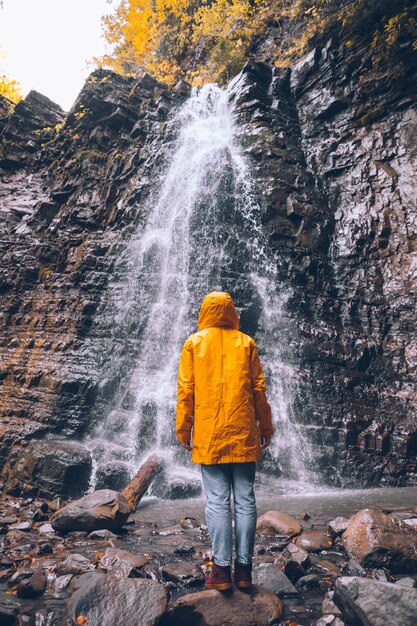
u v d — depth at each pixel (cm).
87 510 444
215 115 1405
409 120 1132
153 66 2320
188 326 961
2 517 526
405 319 984
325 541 382
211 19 1977
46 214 1313
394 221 1070
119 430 870
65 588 298
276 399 882
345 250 1096
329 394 884
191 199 1174
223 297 301
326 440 832
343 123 1245
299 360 920
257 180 1150
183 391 279
